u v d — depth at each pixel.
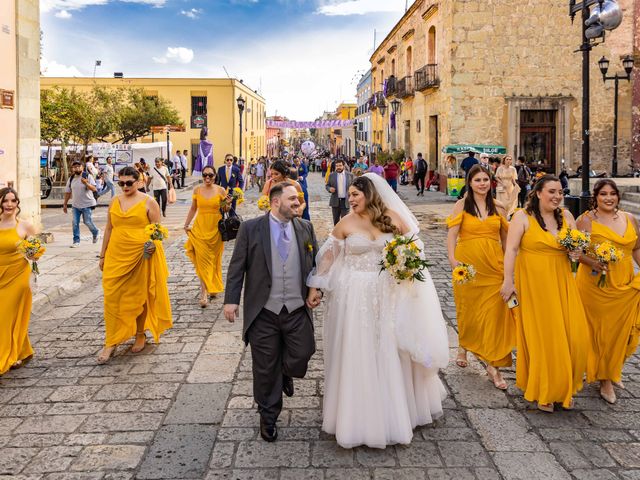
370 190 3.82
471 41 21.39
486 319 4.76
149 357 5.51
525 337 4.34
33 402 4.52
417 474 3.46
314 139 119.12
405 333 3.71
